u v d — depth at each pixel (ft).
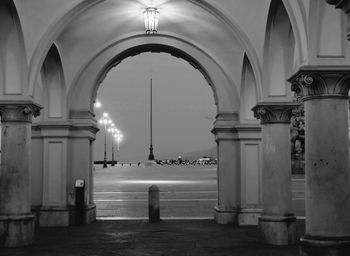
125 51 52.49
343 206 28.04
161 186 104.22
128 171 197.88
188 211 62.44
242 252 36.01
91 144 54.95
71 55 50.72
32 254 35.14
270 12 36.14
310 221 28.45
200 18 47.91
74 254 35.29
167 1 45.29
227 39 50.16
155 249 37.32
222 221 51.75
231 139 52.65
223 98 52.49
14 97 37.60
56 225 50.52
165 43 52.21
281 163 39.50
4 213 38.09
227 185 52.49
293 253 35.45
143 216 58.03
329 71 27.91
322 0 27.50
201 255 34.99
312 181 28.43
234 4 39.83
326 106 28.22
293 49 38.24
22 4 36.45
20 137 38.19
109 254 35.37
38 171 51.85
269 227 39.24
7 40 36.83
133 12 47.60
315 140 28.35
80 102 52.31
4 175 38.11
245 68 48.80
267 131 39.75
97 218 56.44
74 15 39.88
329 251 27.55
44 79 50.42
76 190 50.75
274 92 39.09
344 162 28.17
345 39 28.02
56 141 51.39
